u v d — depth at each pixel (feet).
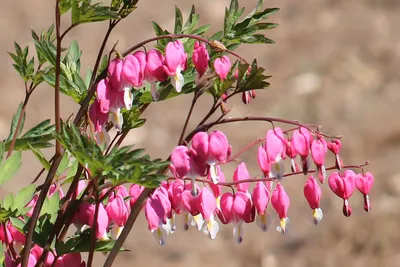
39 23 66.90
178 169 13.64
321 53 62.75
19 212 14.99
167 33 15.85
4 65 60.29
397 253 40.96
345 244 42.01
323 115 55.16
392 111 54.29
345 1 70.23
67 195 14.64
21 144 16.12
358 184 14.83
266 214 14.19
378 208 43.75
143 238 43.65
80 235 14.75
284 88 58.90
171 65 13.73
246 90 14.39
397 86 57.93
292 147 14.21
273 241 43.34
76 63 15.42
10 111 54.85
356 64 60.95
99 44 63.98
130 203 14.99
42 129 16.53
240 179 14.61
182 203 14.05
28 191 15.12
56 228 14.56
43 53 15.15
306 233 43.50
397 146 50.24
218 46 13.97
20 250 15.29
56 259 14.60
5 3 69.15
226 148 13.62
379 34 65.21
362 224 42.52
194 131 14.23
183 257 42.37
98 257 41.11
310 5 70.44
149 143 53.42
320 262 41.47
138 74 13.74
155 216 13.88
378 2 69.82
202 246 43.29
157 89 15.31
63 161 15.90
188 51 15.74
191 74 15.72
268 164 14.11
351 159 49.44
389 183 46.14
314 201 14.57
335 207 45.01
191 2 71.51
